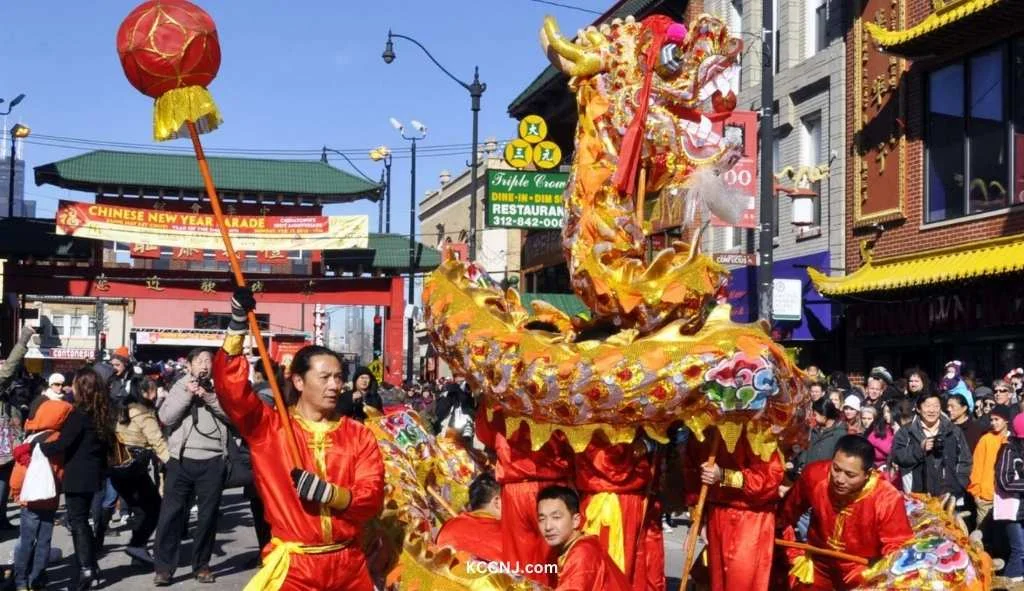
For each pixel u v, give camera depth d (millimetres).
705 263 6082
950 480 10711
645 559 6227
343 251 40188
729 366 5762
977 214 16844
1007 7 15336
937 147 17969
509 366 6191
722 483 6059
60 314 60156
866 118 19516
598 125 6547
